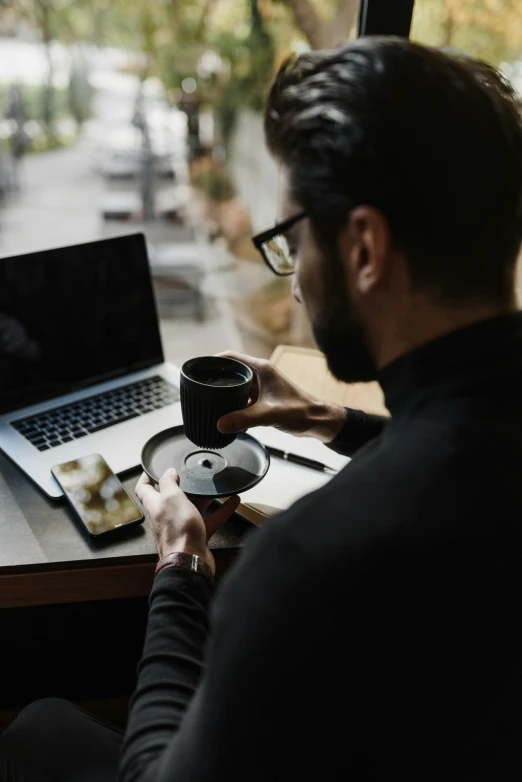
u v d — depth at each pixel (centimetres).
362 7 128
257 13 323
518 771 47
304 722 41
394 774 44
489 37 170
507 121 45
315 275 51
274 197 396
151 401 116
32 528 88
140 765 53
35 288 110
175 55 425
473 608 42
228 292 390
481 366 46
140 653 148
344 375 57
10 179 510
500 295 46
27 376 111
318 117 46
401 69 45
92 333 117
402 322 48
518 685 45
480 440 43
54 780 81
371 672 40
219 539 87
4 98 479
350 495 43
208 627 64
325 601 39
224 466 90
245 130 455
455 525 41
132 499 91
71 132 528
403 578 40
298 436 97
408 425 46
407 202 44
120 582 85
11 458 99
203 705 44
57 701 91
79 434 105
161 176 529
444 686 42
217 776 42
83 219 483
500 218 44
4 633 145
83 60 430
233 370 86
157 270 393
